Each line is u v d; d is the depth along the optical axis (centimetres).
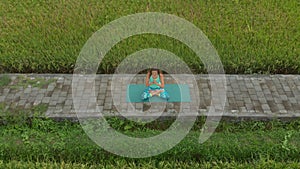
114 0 894
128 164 511
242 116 588
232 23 817
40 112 596
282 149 525
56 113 595
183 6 872
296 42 745
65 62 713
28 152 530
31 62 713
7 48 742
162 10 858
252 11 852
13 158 527
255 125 582
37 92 640
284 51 721
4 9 870
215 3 884
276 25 800
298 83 657
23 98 627
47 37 769
